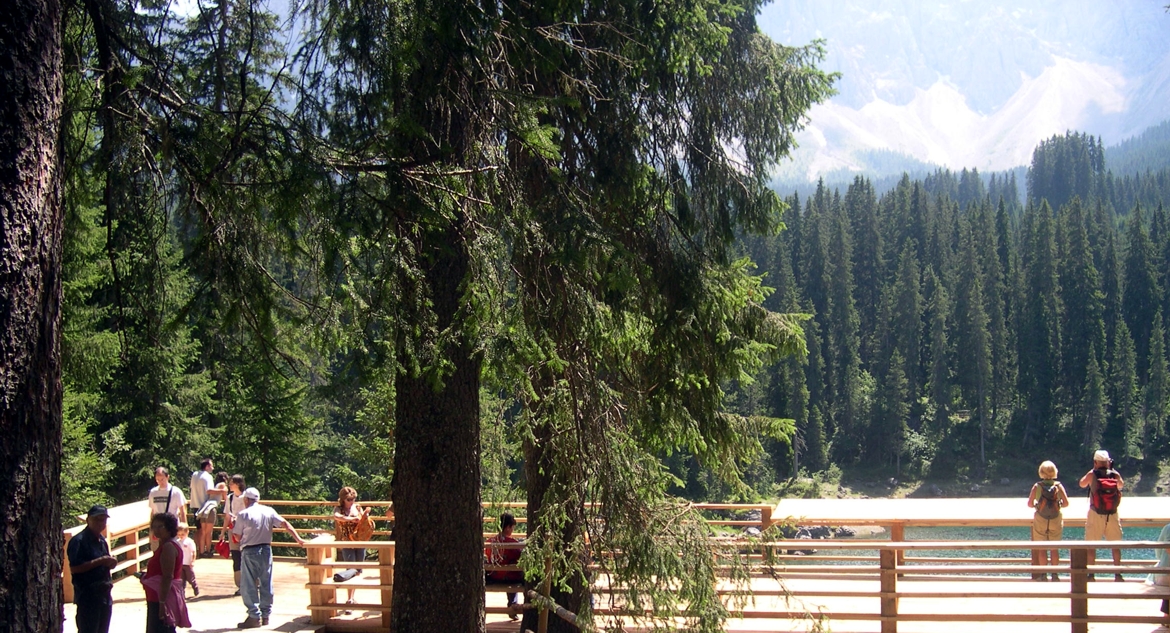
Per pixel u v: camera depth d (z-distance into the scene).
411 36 4.79
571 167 7.36
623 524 6.50
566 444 6.89
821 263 80.75
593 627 6.38
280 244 5.27
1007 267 86.31
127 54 5.09
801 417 64.38
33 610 3.55
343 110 5.12
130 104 4.88
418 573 6.48
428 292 5.52
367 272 5.01
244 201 5.02
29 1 3.68
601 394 6.93
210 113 4.79
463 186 5.51
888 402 73.25
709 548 6.62
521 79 6.52
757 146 8.77
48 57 3.76
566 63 6.67
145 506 12.19
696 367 8.02
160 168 5.14
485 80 5.60
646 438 8.16
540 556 6.62
